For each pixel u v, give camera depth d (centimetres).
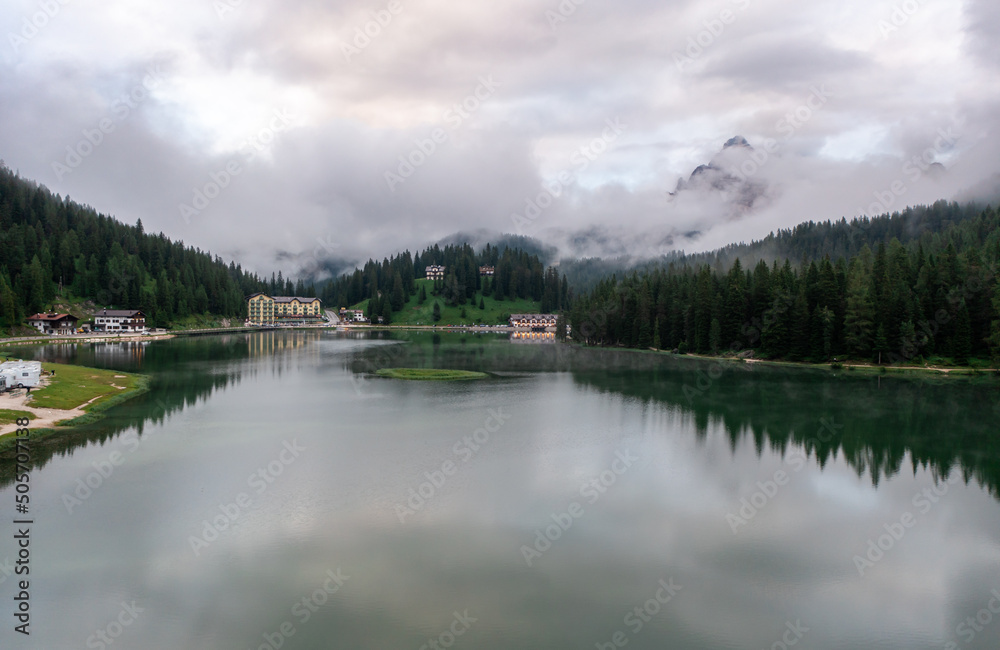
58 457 4356
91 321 18550
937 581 2770
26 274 17275
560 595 2553
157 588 2559
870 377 9750
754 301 13712
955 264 11281
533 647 2172
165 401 6775
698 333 14300
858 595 2630
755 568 2850
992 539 3222
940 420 6100
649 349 16388
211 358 12062
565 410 6575
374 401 7062
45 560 2783
